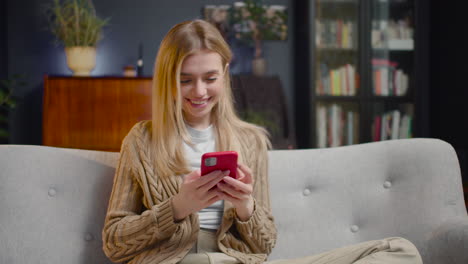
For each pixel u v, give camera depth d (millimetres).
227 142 1473
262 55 4828
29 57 4477
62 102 3766
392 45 4578
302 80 4688
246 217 1340
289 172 1613
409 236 1549
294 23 4840
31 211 1446
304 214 1589
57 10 4156
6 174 1455
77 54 4047
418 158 1617
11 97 4414
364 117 4562
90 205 1490
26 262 1407
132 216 1275
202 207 1246
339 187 1616
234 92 4438
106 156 1562
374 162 1637
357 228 1606
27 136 4496
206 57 1329
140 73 4363
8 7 4422
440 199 1573
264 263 1302
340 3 4520
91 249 1470
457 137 4395
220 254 1295
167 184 1344
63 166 1510
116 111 3805
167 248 1290
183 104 1398
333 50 4520
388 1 4570
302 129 4715
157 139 1383
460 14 4301
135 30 4617
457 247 1396
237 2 4738
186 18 4688
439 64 4602
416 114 4617
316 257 1265
